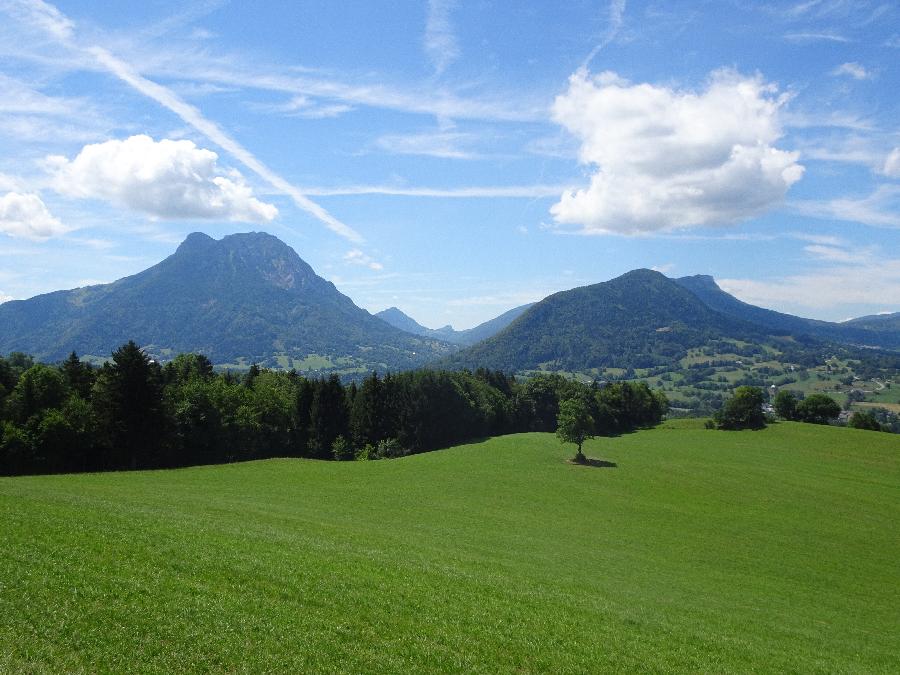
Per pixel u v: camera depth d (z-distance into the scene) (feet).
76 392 289.94
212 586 78.02
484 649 73.36
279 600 77.36
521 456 371.76
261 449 372.58
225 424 334.03
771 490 311.68
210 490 206.59
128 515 114.42
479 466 329.72
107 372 280.31
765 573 170.60
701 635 96.73
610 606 105.29
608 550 177.27
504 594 99.86
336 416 437.58
